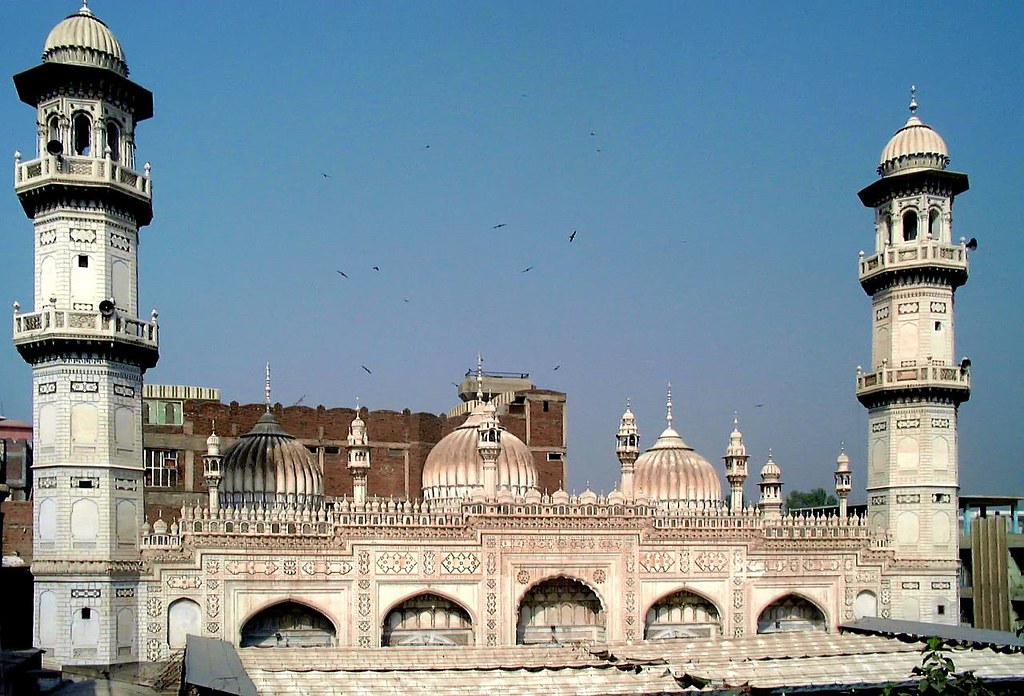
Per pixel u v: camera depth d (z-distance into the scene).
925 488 58.59
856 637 52.03
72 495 44.72
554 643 53.22
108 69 46.28
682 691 39.94
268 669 39.41
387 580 50.16
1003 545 64.31
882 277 60.38
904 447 59.28
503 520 52.19
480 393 61.69
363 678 38.94
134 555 46.19
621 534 54.06
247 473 53.31
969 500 73.38
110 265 46.44
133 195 47.06
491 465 52.88
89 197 45.97
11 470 75.31
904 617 58.16
